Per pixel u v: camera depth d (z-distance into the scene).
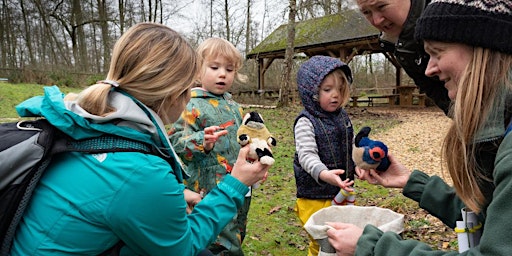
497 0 0.95
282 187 5.36
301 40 18.12
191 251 1.41
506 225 0.86
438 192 1.61
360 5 1.77
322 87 2.51
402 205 4.32
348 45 16.38
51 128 1.25
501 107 0.95
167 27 1.53
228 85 2.66
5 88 16.09
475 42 0.96
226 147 2.50
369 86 26.00
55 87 1.36
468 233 1.25
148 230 1.26
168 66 1.41
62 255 1.20
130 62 1.38
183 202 1.35
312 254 2.32
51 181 1.25
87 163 1.24
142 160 1.26
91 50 31.66
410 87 17.52
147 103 1.43
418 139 9.10
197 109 2.50
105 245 1.24
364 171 1.90
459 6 0.98
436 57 1.07
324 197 2.54
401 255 1.11
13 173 1.14
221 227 1.54
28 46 29.31
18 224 1.23
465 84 0.99
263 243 3.48
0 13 28.78
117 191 1.21
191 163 2.45
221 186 1.58
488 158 1.02
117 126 1.28
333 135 2.54
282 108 15.26
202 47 2.63
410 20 1.68
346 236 1.34
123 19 28.84
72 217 1.20
